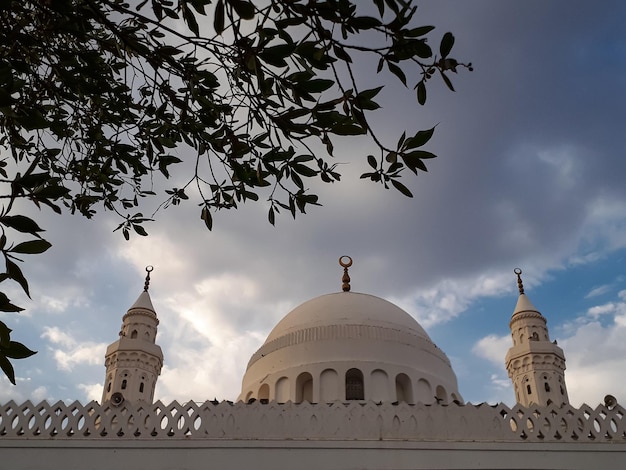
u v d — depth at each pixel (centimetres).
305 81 770
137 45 875
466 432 1975
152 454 1858
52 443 1852
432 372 2920
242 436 1927
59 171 1167
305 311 3194
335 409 1997
